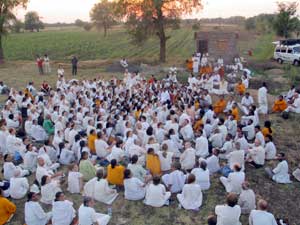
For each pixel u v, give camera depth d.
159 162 13.16
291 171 14.61
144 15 38.09
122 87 23.52
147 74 33.09
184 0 38.62
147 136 14.91
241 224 10.58
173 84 24.17
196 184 11.70
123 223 11.03
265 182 13.49
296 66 35.34
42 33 109.62
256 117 17.52
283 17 48.94
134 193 11.98
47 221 10.67
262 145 14.86
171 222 11.06
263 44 61.06
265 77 30.23
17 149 14.80
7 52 61.34
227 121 16.41
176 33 84.44
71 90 22.28
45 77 32.66
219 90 24.66
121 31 103.56
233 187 12.09
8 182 12.55
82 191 12.59
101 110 17.58
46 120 17.47
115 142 14.38
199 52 38.09
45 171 12.46
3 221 10.90
